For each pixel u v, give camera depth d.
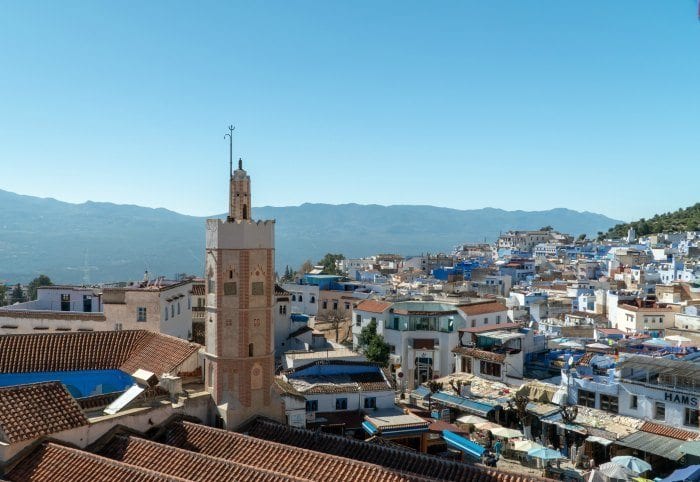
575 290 151.88
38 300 77.06
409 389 88.75
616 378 62.22
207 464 32.75
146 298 64.25
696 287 133.00
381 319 94.94
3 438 32.62
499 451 60.53
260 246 41.97
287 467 33.47
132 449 34.94
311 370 62.16
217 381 41.47
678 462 54.50
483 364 78.75
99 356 46.84
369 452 36.53
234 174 43.28
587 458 58.22
